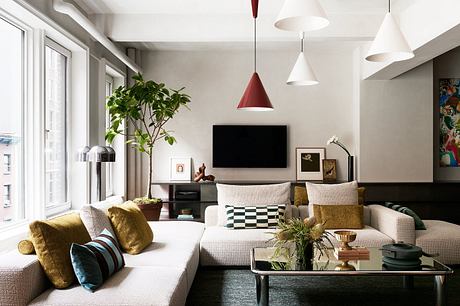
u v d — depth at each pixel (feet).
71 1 14.94
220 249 14.07
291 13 7.41
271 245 14.06
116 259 9.51
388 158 22.49
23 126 12.86
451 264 14.37
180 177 23.49
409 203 22.11
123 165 21.65
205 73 23.66
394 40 8.71
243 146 23.48
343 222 15.12
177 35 16.96
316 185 16.25
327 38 17.28
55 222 9.21
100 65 17.92
